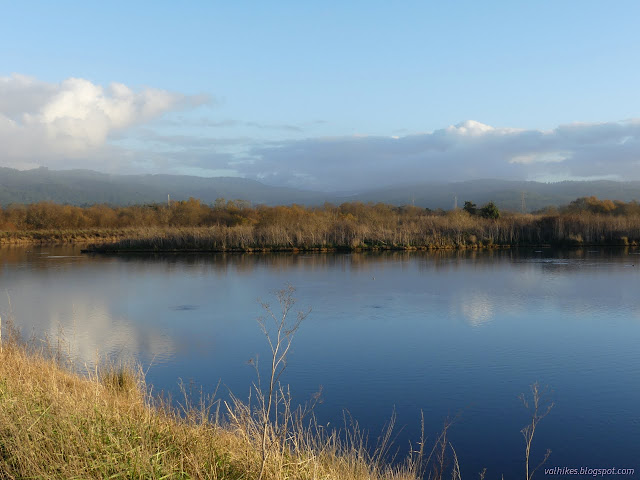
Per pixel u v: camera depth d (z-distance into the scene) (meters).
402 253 50.22
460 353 16.86
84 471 5.59
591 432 11.18
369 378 14.49
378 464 9.30
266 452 6.34
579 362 15.85
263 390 13.42
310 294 27.59
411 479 8.41
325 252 51.91
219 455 6.39
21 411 6.89
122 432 6.52
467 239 56.47
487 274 34.59
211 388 13.51
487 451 10.31
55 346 16.67
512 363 15.80
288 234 55.44
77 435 6.20
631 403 12.70
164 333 19.58
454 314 22.58
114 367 13.83
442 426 11.41
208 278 34.06
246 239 55.06
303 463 6.65
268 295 27.48
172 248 55.28
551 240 56.47
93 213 103.12
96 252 54.53
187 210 94.88
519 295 26.88
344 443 10.21
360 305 24.59
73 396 8.39
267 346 17.73
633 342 17.98
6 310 23.77
